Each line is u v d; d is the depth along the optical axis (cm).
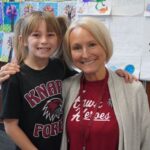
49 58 135
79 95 124
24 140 122
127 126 116
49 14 131
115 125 115
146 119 122
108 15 180
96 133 116
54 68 133
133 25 176
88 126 117
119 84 122
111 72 127
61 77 133
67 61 134
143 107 122
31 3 204
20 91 123
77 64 120
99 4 182
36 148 125
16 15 210
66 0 191
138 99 120
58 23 133
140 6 173
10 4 211
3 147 242
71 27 119
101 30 117
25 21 129
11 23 212
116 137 116
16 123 123
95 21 117
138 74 177
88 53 116
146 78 176
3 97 122
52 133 128
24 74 125
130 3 175
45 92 127
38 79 127
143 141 125
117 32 180
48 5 198
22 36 130
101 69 123
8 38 215
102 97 121
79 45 117
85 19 117
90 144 117
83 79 128
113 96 120
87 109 120
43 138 126
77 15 189
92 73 121
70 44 120
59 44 134
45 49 127
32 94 125
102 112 118
